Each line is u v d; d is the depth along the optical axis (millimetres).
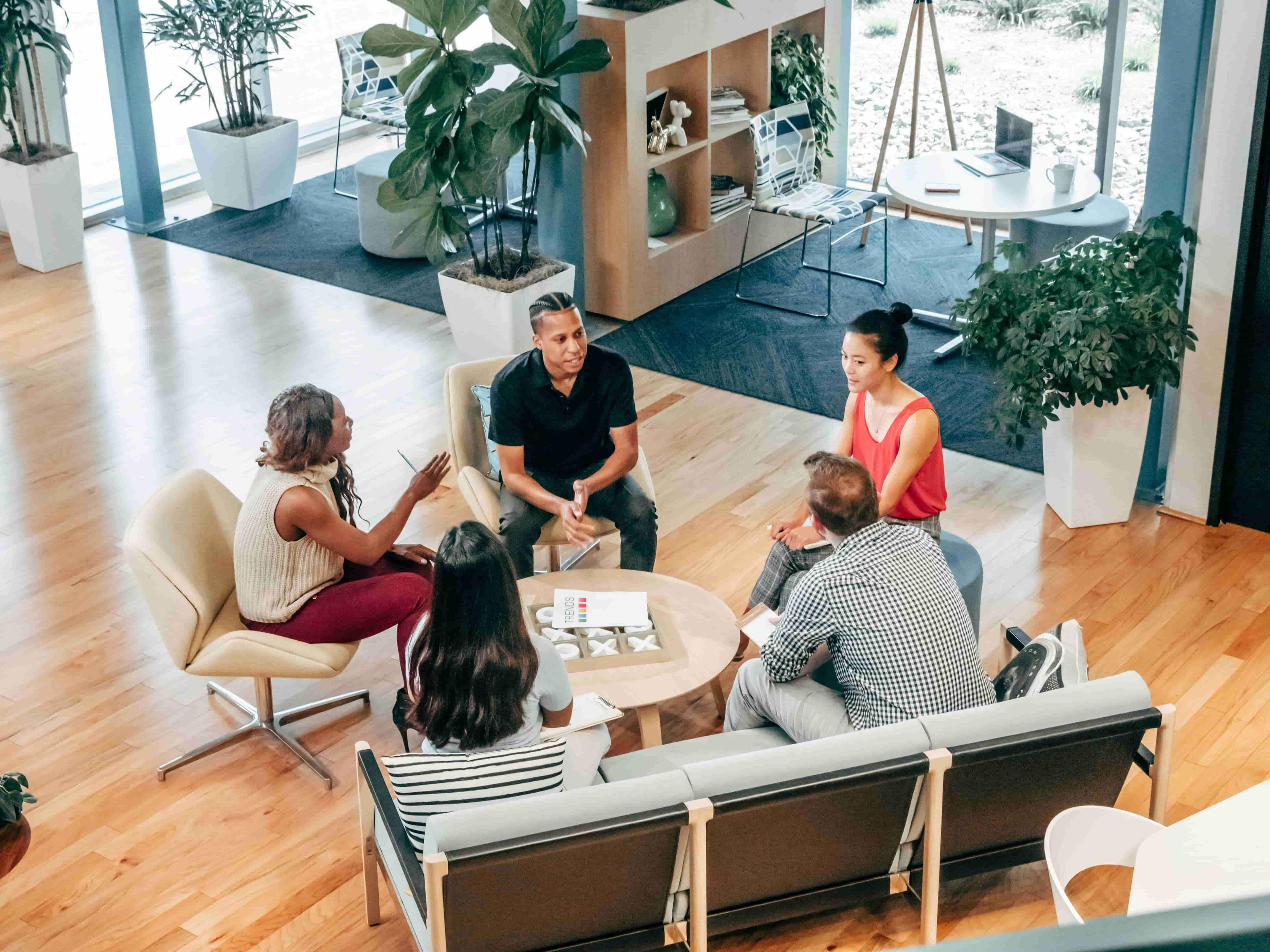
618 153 6215
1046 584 4402
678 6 6227
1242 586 4367
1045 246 5918
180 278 7168
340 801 3486
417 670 2742
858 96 7758
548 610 3576
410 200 5684
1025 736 2617
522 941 2576
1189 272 4473
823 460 2996
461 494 4859
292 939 3010
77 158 7180
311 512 3340
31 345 6328
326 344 6371
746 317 6648
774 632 3082
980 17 7027
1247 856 1924
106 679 3971
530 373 3914
